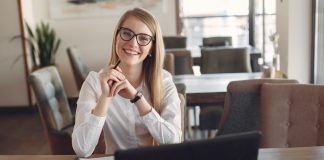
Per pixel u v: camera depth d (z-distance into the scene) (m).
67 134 2.70
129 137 1.77
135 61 1.73
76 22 5.87
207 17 6.15
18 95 5.57
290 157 1.55
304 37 3.51
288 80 2.37
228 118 2.42
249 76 3.54
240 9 6.08
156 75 1.81
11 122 5.13
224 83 3.28
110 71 1.61
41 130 4.73
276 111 2.19
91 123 1.60
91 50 5.94
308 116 2.15
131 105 1.75
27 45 5.50
